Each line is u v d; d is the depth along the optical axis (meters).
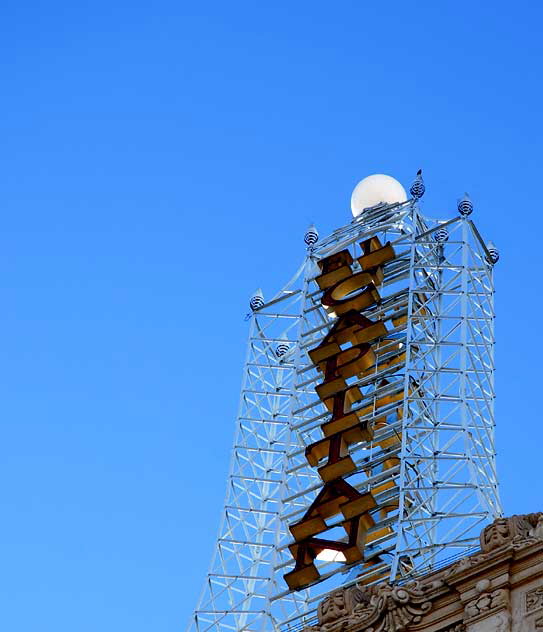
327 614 89.56
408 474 120.00
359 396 131.38
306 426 136.88
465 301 129.38
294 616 112.38
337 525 120.06
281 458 132.12
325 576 117.44
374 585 92.31
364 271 142.25
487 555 84.62
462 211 139.25
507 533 85.81
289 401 138.38
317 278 144.25
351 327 136.75
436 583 85.94
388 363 136.25
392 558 115.88
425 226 145.75
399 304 138.00
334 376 133.12
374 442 127.81
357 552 117.50
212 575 120.31
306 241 149.38
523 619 81.50
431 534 116.31
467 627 82.75
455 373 125.50
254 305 144.62
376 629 86.38
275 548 120.50
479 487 112.56
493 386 126.44
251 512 126.94
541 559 83.38
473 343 128.62
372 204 152.88
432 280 140.38
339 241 148.88
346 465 124.00
